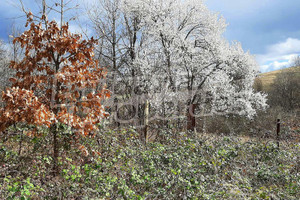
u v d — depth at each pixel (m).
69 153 5.53
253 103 17.00
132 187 4.41
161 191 4.10
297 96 25.73
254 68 15.12
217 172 5.36
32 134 5.29
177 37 13.72
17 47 11.13
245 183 4.99
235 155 6.53
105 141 6.30
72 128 5.42
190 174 4.90
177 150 6.58
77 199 3.69
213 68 14.35
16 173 4.45
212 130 15.23
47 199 3.64
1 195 3.37
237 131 15.19
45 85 5.96
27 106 4.38
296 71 28.89
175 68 13.32
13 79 5.36
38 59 5.24
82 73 5.45
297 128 15.53
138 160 5.71
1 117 4.48
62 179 4.34
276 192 4.68
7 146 5.74
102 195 3.85
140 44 13.18
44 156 4.91
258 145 7.71
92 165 4.88
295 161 6.77
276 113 20.53
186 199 4.08
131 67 12.15
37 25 5.08
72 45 5.16
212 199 4.00
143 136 8.59
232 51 14.69
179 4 14.20
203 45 14.91
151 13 13.62
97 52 12.52
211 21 14.70
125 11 12.98
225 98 15.35
